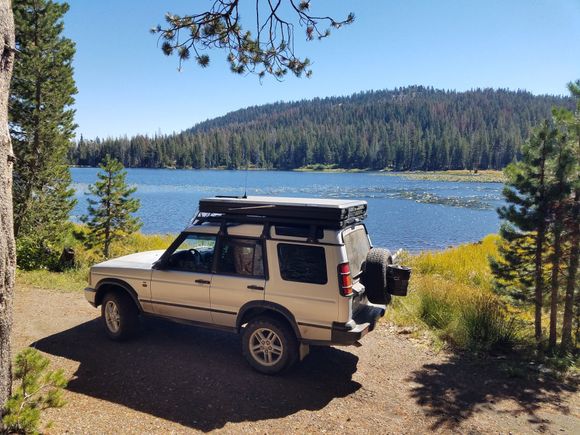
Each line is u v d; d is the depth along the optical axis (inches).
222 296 227.5
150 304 249.8
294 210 211.5
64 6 561.6
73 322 299.0
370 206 2156.7
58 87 572.4
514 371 231.3
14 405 141.9
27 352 163.9
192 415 180.5
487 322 283.0
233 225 228.8
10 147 142.4
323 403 194.5
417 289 399.9
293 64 262.2
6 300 142.7
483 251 751.1
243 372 222.8
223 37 248.7
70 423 169.9
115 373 218.4
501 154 7490.2
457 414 188.4
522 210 285.6
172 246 245.0
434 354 259.6
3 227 139.2
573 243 271.1
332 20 240.1
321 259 206.2
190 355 243.1
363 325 208.1
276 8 236.1
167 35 241.4
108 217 604.1
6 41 140.5
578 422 183.6
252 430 171.2
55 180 590.6
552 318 274.4
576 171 271.7
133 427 169.5
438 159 7549.2
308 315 207.2
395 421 181.5
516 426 179.5
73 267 507.8
